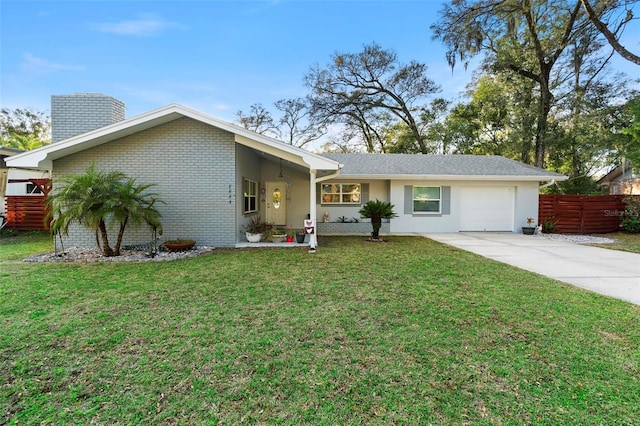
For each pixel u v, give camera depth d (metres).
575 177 20.55
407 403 2.36
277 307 4.30
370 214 10.97
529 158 21.20
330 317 3.96
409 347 3.20
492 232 13.39
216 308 4.25
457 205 13.48
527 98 19.44
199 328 3.63
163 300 4.56
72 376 2.68
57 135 8.88
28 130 30.94
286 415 2.24
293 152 8.41
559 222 13.21
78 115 8.89
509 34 16.44
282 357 3.00
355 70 25.36
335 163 8.47
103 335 3.43
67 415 2.22
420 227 13.44
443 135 24.22
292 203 14.05
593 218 13.07
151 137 8.95
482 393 2.48
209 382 2.61
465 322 3.83
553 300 4.63
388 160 14.83
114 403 2.35
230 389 2.52
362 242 10.36
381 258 7.64
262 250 8.72
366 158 15.12
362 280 5.66
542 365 2.88
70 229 8.88
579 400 2.40
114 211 7.34
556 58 18.28
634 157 12.73
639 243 10.53
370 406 2.33
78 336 3.40
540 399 2.41
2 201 12.69
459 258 7.71
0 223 12.49
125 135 8.83
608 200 13.23
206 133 9.06
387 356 3.03
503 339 3.38
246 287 5.21
